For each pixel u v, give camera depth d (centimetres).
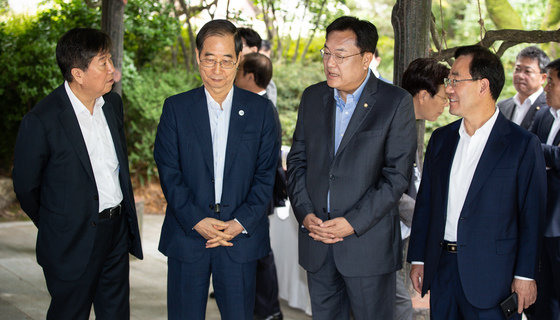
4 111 706
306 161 249
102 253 243
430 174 230
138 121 734
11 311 350
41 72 661
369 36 224
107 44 230
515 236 207
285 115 800
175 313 248
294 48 999
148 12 738
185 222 238
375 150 229
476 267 207
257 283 351
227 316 248
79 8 668
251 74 351
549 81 311
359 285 233
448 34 980
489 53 210
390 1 1157
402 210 266
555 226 300
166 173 242
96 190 237
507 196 205
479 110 211
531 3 858
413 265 238
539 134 333
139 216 505
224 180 244
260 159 253
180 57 904
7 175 700
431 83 264
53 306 240
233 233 240
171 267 249
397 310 286
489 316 207
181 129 243
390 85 238
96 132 241
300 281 376
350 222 224
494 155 207
